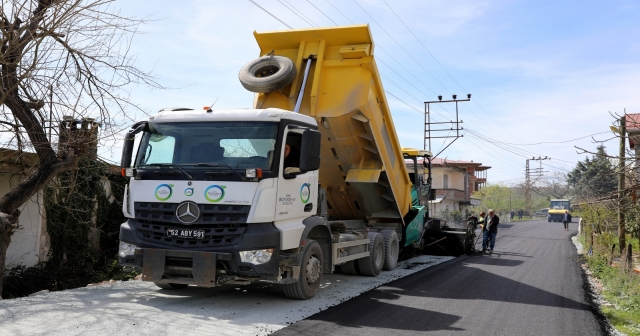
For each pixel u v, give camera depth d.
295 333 6.00
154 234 7.32
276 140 7.40
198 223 7.07
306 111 9.97
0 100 8.67
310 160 7.45
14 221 9.31
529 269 13.43
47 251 13.88
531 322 7.19
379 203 12.08
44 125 9.62
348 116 9.88
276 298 8.09
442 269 13.05
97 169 12.21
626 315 7.95
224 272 7.02
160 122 7.84
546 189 106.62
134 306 7.16
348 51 9.82
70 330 5.70
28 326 5.81
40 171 9.50
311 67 10.21
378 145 10.56
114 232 15.93
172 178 7.33
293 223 7.70
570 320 7.43
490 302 8.52
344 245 9.38
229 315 6.82
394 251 12.59
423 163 16.31
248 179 7.07
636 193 11.92
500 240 26.66
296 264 7.57
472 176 69.00
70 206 13.25
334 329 6.29
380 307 7.75
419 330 6.45
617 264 13.98
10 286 12.09
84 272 14.44
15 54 8.88
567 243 24.78
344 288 9.42
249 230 7.01
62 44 9.31
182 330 5.92
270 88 9.60
